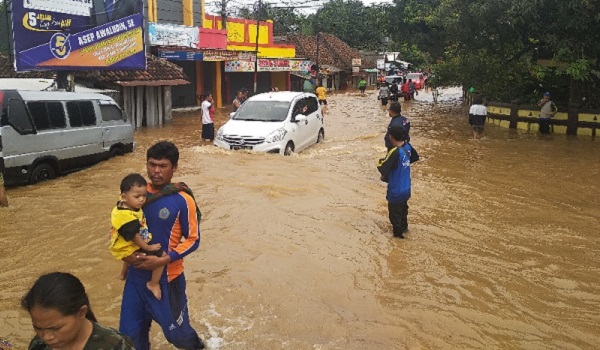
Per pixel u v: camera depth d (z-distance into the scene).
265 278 5.61
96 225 7.36
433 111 27.31
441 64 27.38
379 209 8.35
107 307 4.96
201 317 4.71
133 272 3.61
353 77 55.56
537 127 19.23
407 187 6.91
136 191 3.37
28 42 14.76
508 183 10.48
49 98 10.23
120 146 12.47
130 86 19.31
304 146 13.98
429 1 31.77
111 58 16.84
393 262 6.19
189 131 18.41
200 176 10.21
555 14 16.95
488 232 7.40
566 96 21.61
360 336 4.48
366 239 6.96
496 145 15.60
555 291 5.52
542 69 19.20
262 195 8.91
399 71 65.69
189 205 3.59
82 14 15.92
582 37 17.28
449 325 4.71
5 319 4.73
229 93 33.19
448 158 13.27
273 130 12.60
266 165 11.35
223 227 7.24
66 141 10.51
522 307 5.13
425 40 32.53
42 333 2.20
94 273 5.73
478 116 17.00
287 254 6.32
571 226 7.75
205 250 6.39
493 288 5.54
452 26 19.23
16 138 9.34
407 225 7.22
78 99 11.06
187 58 26.53
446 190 9.80
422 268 6.03
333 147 14.57
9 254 6.27
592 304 5.23
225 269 5.84
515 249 6.74
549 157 13.50
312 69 44.88
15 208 8.15
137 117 19.75
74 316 2.22
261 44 34.97
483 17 17.78
